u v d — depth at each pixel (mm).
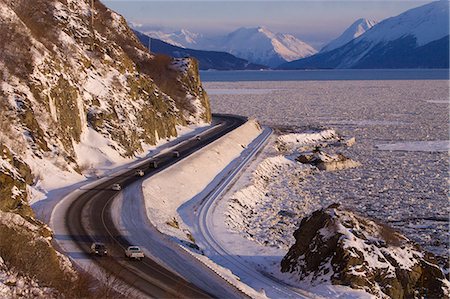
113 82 91250
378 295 42125
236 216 65125
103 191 61281
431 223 65438
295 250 47250
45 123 65875
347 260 42906
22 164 56625
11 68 65625
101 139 79125
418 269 44781
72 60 84062
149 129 95188
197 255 45625
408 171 96438
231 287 38531
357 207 72875
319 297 41188
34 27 81625
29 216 42344
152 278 38031
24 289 27531
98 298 29953
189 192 71125
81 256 40875
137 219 52438
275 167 97562
